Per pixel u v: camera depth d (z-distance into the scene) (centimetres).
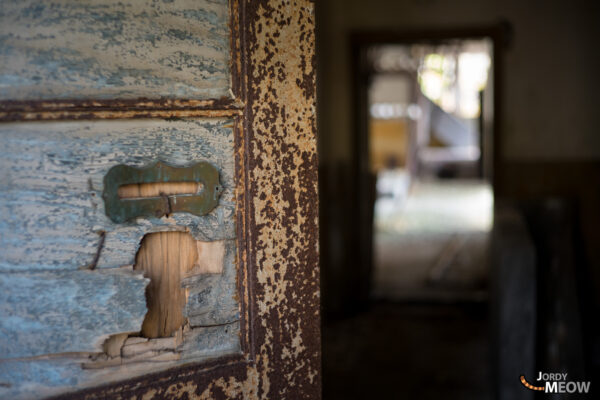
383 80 1602
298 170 128
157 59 113
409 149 1462
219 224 122
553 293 359
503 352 294
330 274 518
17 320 103
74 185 106
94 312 109
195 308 122
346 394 367
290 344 130
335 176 528
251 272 124
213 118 120
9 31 99
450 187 1429
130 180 112
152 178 114
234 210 124
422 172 1574
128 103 110
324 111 504
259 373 127
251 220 123
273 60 123
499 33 493
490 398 358
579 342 322
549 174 494
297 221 129
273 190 125
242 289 125
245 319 126
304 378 132
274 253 127
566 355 316
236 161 122
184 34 115
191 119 117
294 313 130
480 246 801
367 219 555
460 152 1609
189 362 121
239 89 121
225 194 122
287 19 124
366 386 379
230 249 125
